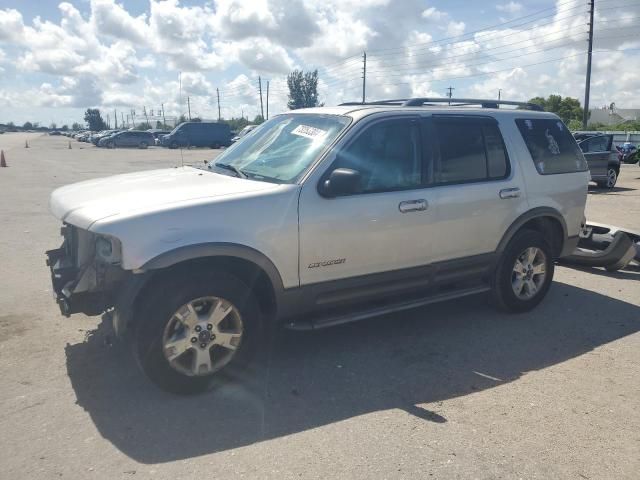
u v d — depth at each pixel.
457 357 4.55
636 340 4.97
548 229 5.85
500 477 3.01
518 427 3.51
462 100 5.46
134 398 3.78
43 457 3.12
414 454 3.20
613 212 12.48
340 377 4.16
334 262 4.25
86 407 3.65
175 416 3.57
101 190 4.21
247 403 3.76
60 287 4.06
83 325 5.04
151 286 3.67
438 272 4.91
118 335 3.64
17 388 3.89
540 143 5.64
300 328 4.15
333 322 4.27
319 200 4.12
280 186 4.07
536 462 3.15
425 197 4.66
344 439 3.34
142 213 3.58
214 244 3.70
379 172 4.49
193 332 3.74
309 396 3.87
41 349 4.52
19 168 23.28
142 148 48.62
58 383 3.96
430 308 5.74
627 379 4.20
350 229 4.26
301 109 5.16
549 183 5.61
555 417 3.64
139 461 3.10
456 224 4.88
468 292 5.15
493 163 5.22
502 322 5.37
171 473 3.00
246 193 3.94
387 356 4.55
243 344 3.95
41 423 3.46
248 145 5.03
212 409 3.67
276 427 3.47
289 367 4.32
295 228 4.03
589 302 6.02
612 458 3.21
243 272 4.07
